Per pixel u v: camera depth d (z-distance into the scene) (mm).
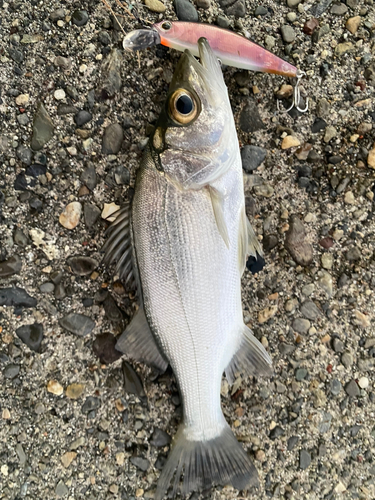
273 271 312
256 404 312
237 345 288
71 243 306
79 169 303
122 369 309
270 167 309
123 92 302
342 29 308
